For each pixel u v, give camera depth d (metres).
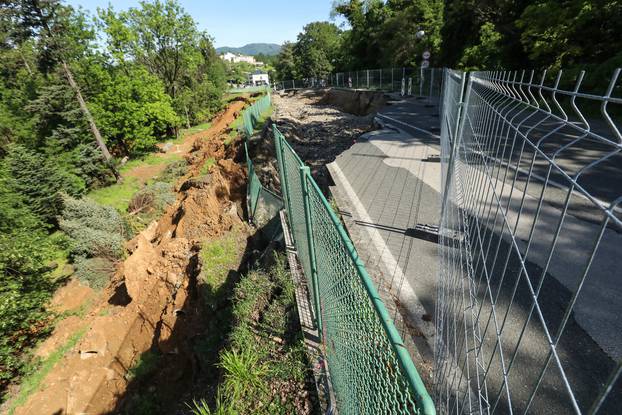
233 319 5.43
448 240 3.93
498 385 2.69
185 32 35.44
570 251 4.16
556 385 2.67
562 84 11.96
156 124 30.86
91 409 8.36
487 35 21.11
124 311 10.18
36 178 17.56
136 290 10.20
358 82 39.97
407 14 32.94
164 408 7.50
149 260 10.54
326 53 66.62
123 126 27.19
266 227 9.32
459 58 24.52
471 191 3.12
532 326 3.19
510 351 2.97
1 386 9.60
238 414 3.41
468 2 21.97
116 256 13.80
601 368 2.77
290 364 3.70
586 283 3.62
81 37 23.72
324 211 2.62
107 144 27.55
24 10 17.88
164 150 30.23
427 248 4.72
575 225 4.68
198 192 11.82
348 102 34.28
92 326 9.97
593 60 13.38
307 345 3.75
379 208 6.04
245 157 16.64
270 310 4.68
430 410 1.00
